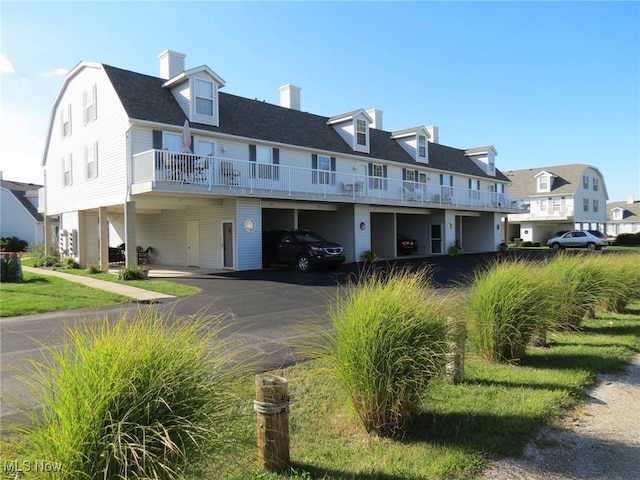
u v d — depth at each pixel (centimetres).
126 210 1577
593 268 780
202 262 1989
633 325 778
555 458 327
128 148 1588
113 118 1720
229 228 1839
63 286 1305
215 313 891
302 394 448
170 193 1557
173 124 1678
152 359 239
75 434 210
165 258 2241
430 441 346
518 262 704
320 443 345
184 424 225
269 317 856
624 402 438
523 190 4622
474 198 3169
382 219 2708
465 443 342
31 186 4394
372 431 360
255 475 292
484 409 404
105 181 1792
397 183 2681
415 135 2858
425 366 348
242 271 1748
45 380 243
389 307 361
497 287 554
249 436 307
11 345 652
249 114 2088
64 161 2245
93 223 2175
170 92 1850
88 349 242
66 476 207
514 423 375
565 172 4531
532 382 477
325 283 1387
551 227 4594
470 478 298
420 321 359
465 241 3434
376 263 2103
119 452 203
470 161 3581
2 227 3753
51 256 2278
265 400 301
